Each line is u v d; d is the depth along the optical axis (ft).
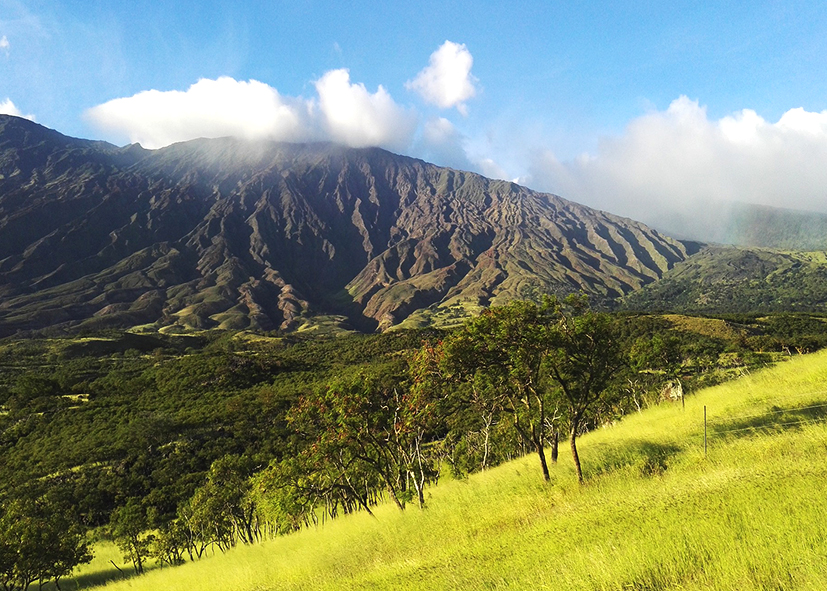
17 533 110.32
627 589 19.03
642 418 82.17
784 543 18.35
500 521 41.22
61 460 196.44
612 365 50.80
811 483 23.84
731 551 18.97
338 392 76.64
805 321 414.00
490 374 52.34
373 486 110.93
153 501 171.83
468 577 26.07
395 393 77.25
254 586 49.06
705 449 41.81
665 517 25.22
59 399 276.41
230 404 249.55
